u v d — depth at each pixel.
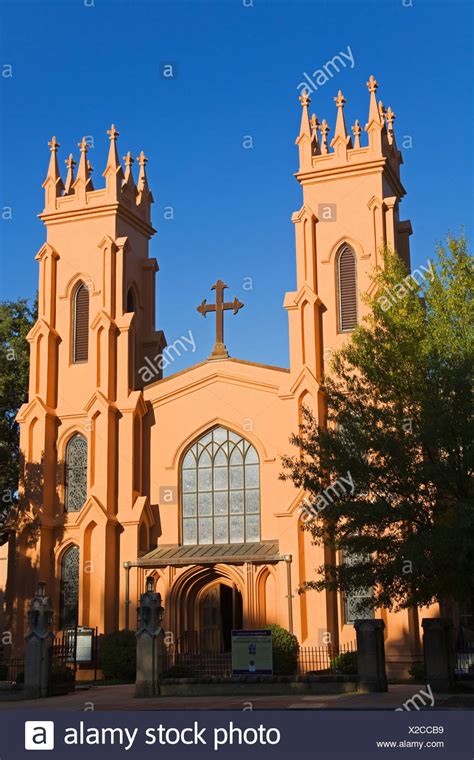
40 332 49.72
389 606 30.36
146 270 53.06
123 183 51.97
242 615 45.78
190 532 46.72
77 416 48.56
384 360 31.84
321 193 47.44
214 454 47.25
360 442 30.06
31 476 47.75
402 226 48.62
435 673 29.97
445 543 26.80
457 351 31.69
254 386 47.00
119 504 46.72
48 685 34.19
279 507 43.81
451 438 28.53
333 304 45.94
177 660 38.44
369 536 29.56
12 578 52.00
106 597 44.94
